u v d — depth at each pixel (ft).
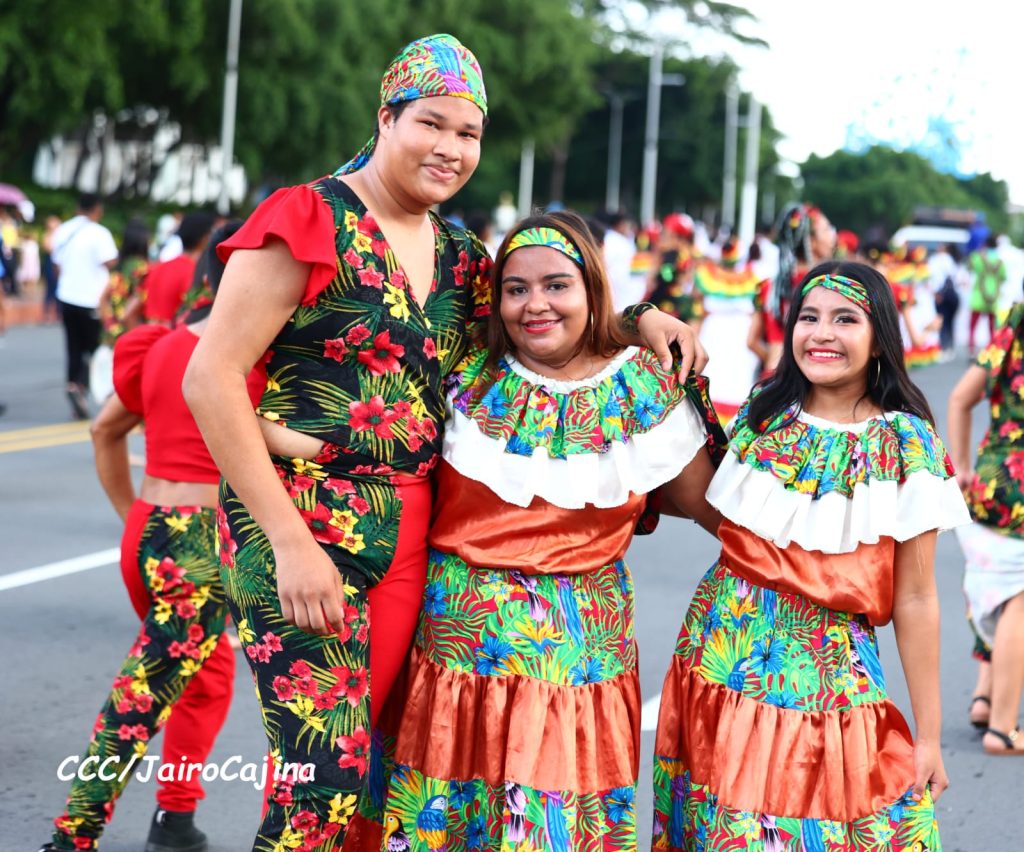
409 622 10.57
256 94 109.91
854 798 10.43
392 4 128.57
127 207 128.06
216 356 9.70
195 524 13.10
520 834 10.19
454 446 10.48
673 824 11.12
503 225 128.77
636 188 279.69
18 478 32.96
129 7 98.73
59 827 13.01
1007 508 17.10
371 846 11.12
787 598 10.59
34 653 19.94
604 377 10.74
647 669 19.80
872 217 278.46
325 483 10.05
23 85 94.32
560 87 157.89
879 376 10.75
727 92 269.64
